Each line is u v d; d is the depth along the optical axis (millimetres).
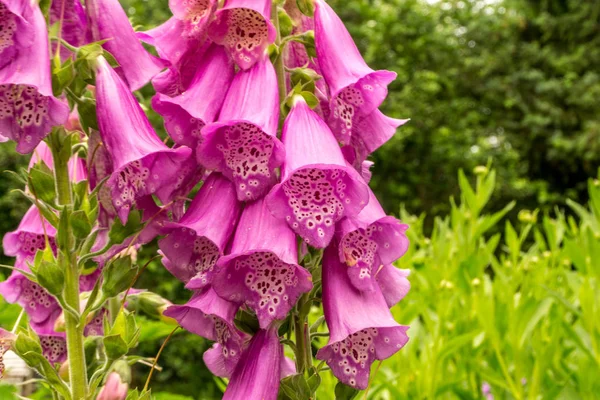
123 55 303
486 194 519
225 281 280
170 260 299
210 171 315
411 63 2420
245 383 298
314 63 332
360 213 294
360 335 299
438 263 520
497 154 2428
